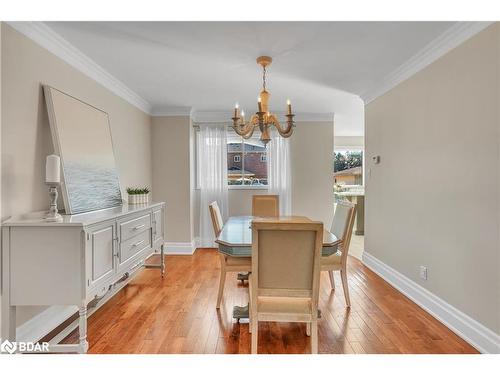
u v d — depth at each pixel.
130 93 4.11
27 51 2.25
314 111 5.38
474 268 2.28
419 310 2.89
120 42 2.64
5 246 2.03
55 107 2.48
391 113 3.58
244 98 4.51
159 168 5.13
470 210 2.31
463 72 2.38
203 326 2.57
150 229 3.42
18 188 2.17
